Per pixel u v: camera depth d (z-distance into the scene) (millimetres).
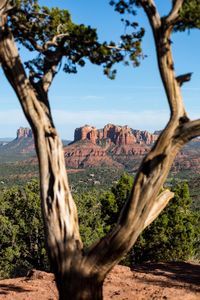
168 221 20188
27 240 23031
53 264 4750
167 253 20016
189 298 7699
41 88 5121
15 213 23312
